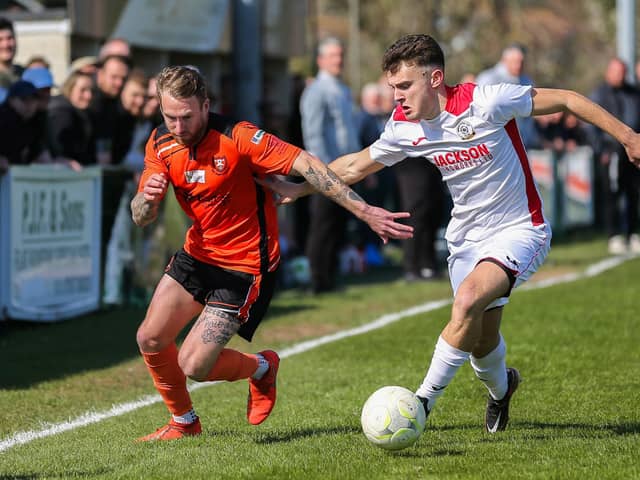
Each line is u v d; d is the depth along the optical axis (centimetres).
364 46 15300
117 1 4459
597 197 7738
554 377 2597
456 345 1823
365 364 2867
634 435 1928
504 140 1889
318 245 4334
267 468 1706
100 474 1748
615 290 4100
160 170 1920
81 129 3706
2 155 3338
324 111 4172
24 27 4300
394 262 5769
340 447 1880
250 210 1936
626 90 5681
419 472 1666
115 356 3036
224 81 5116
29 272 3409
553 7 17425
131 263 3919
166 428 2073
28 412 2377
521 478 1608
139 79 3859
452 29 14388
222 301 1950
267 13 5612
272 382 2081
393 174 5575
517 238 1891
